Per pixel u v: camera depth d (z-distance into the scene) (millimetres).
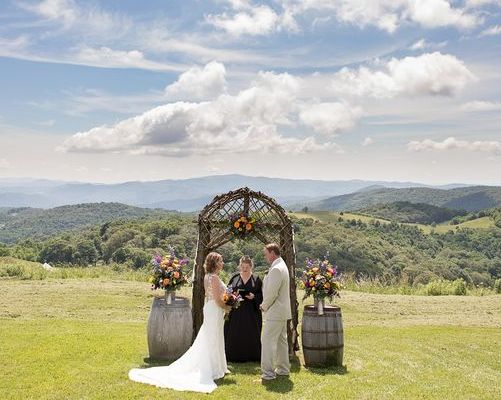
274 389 8789
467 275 94875
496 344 13258
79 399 8070
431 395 8703
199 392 8523
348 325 16094
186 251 73438
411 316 18016
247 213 11312
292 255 11312
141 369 9602
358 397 8461
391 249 93688
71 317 16094
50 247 88188
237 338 10680
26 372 9484
